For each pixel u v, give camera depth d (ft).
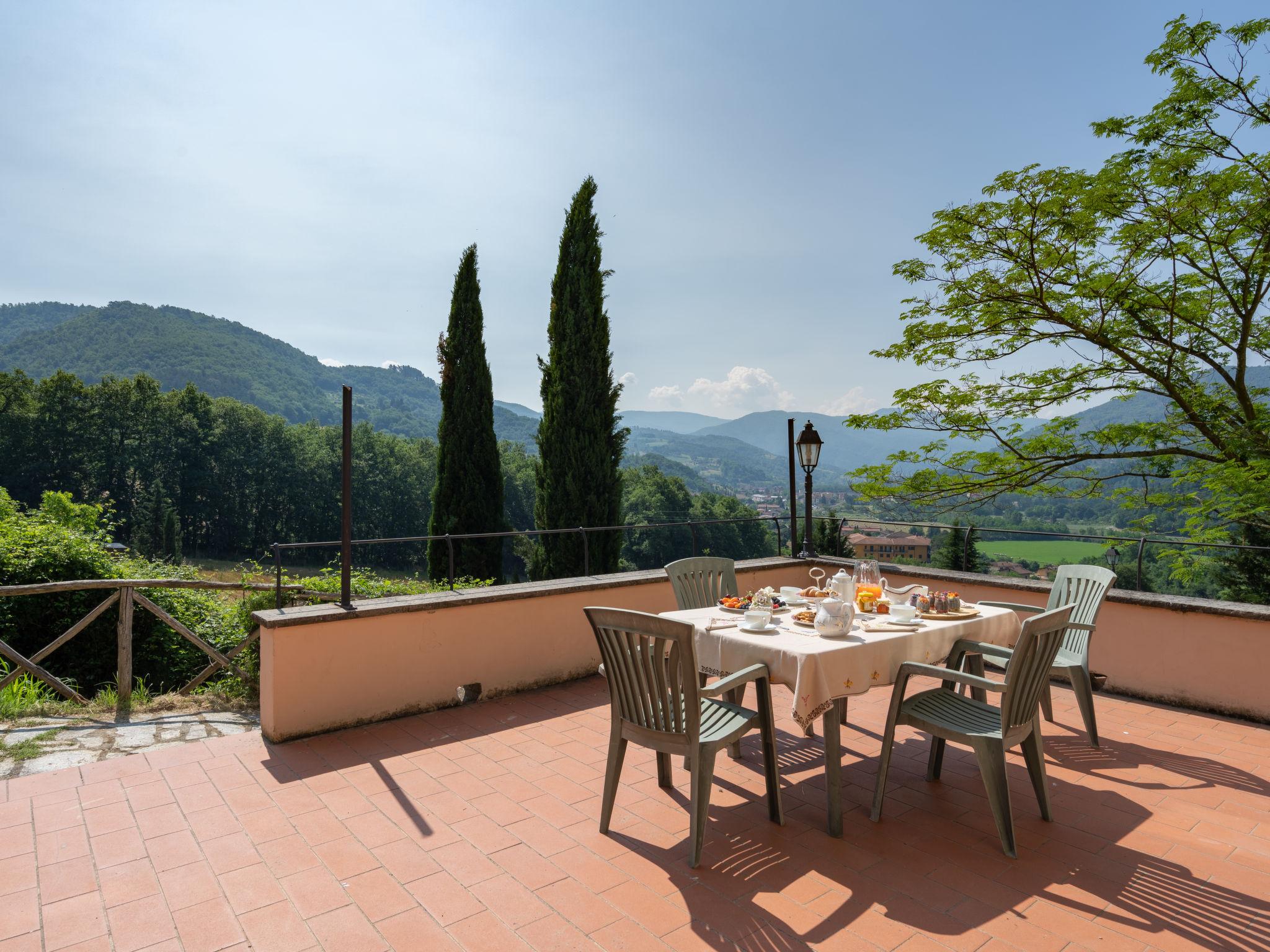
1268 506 23.82
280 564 12.72
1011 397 28.86
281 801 9.85
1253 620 13.35
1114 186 23.44
